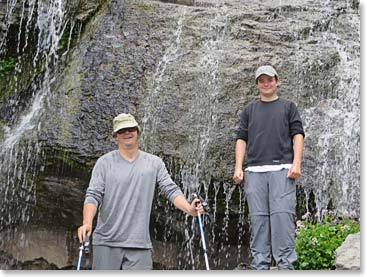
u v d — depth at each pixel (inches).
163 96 344.8
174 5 387.5
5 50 396.5
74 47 383.2
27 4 391.9
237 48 361.7
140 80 352.2
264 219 243.1
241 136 253.6
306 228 294.4
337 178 324.8
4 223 349.4
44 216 350.3
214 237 333.7
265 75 247.6
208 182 324.8
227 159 327.3
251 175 246.5
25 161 341.7
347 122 336.5
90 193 218.2
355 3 394.0
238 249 334.3
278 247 239.0
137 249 215.8
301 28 373.7
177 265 337.4
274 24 376.5
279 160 242.8
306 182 321.1
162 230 338.0
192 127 335.9
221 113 337.4
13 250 351.6
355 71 354.6
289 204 239.8
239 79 346.0
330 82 351.3
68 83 358.6
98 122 340.5
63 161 334.6
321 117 338.3
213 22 374.9
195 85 346.6
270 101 249.3
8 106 380.2
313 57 356.5
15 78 389.1
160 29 373.7
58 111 347.6
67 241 352.8
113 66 359.3
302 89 347.9
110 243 215.8
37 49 392.8
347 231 285.4
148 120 340.2
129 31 374.0
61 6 390.3
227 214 326.0
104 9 386.9
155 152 331.9
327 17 383.6
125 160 221.0
